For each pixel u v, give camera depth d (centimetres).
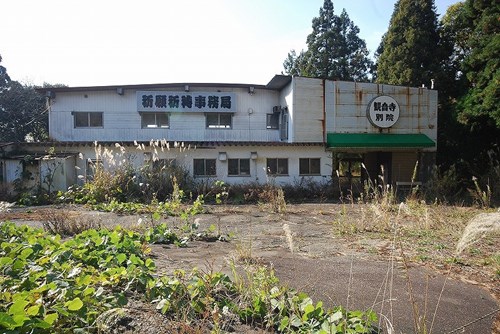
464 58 1772
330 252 564
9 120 2230
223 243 608
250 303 307
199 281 316
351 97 1628
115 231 517
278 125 1830
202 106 1739
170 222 815
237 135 1791
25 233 500
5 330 201
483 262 503
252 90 1780
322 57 2781
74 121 1677
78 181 1498
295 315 282
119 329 260
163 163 1480
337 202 1361
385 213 759
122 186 1255
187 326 247
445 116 1855
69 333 229
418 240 640
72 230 639
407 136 1639
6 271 305
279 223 856
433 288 407
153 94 1700
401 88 1658
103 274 327
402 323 313
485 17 1567
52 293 263
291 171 1606
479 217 220
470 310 350
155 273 391
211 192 1411
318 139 1609
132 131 1709
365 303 356
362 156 1848
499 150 1714
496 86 1452
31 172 1399
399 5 1983
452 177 1577
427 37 1881
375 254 551
